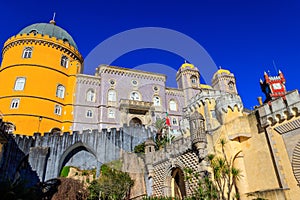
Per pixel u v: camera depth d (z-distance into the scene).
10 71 40.81
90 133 30.70
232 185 16.56
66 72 43.75
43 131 36.88
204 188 17.03
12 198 13.72
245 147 19.50
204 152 18.62
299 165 15.58
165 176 21.86
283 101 17.44
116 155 28.44
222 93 29.27
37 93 39.00
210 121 27.02
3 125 22.09
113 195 20.20
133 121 39.97
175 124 42.69
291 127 16.58
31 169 26.73
